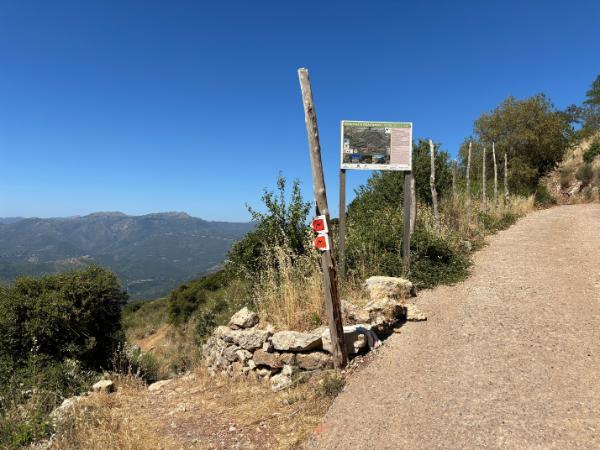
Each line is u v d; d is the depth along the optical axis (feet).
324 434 11.41
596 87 110.11
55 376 20.61
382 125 24.41
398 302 19.58
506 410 11.23
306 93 14.28
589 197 71.61
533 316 18.44
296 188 26.40
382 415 11.76
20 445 14.11
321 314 18.07
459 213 39.55
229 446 11.97
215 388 17.60
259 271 24.44
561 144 71.00
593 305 19.30
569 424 10.34
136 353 26.37
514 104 71.31
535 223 45.98
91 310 24.02
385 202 39.45
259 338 17.06
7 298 22.77
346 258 25.20
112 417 15.34
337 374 14.78
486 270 26.96
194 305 56.34
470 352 15.26
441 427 10.78
